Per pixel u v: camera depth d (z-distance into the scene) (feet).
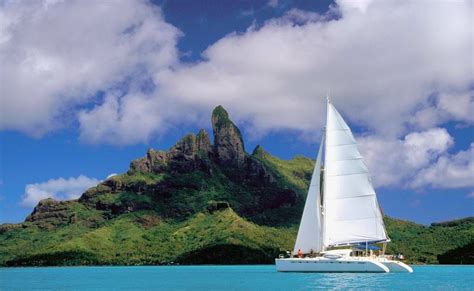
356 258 334.24
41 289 338.95
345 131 338.34
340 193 337.52
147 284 371.56
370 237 333.42
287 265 346.33
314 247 354.33
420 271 537.65
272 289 277.44
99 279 458.09
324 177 340.39
